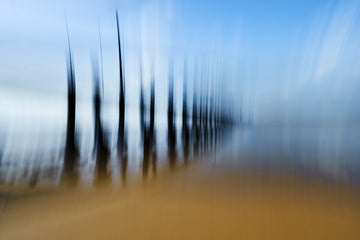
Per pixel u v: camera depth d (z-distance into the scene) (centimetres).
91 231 465
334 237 456
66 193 726
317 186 905
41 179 817
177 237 449
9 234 446
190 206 636
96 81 1319
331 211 607
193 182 962
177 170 1187
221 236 459
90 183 848
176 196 736
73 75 1257
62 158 1017
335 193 802
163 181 960
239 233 468
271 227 497
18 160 928
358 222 525
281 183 974
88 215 554
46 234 451
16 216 530
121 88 1416
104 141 1222
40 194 691
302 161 1520
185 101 2138
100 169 1016
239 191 825
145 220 529
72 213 563
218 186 898
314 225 518
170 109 1858
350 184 928
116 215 555
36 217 528
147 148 1398
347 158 1506
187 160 1453
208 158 1584
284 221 538
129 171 1067
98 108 1288
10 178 802
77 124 1202
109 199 689
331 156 1650
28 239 430
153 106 1648
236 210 609
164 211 590
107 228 484
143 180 952
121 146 1279
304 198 740
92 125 1241
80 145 1128
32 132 1079
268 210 615
